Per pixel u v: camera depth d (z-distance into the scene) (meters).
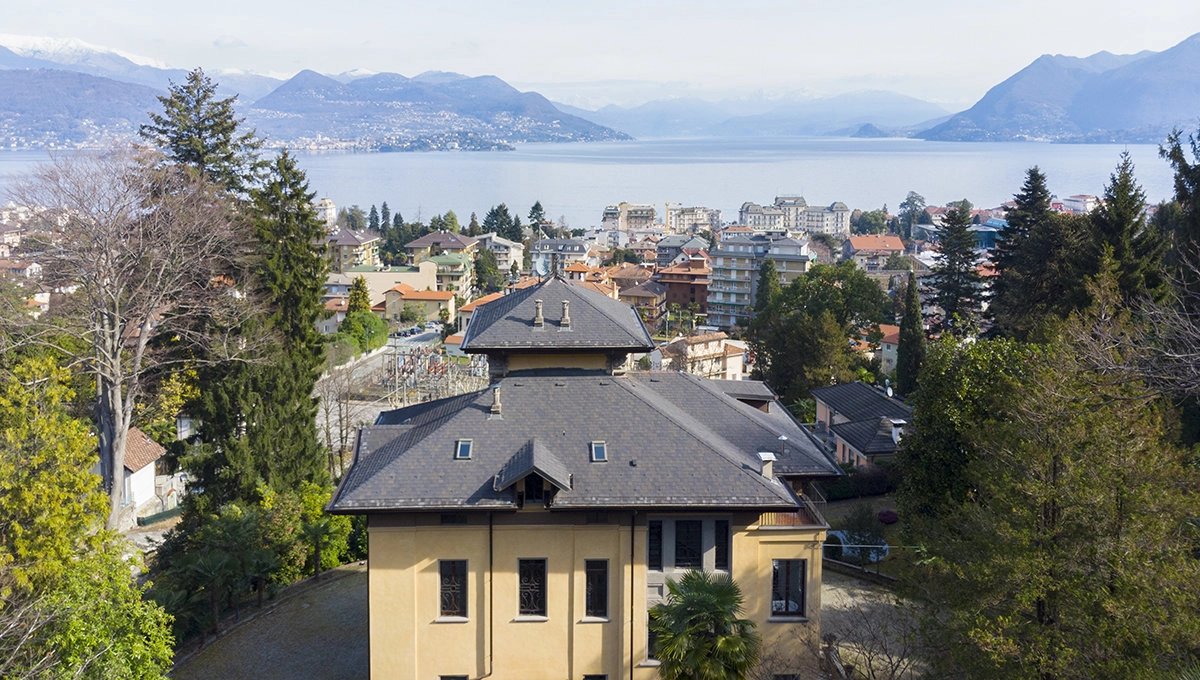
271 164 78.69
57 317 58.56
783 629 35.78
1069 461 29.33
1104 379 29.16
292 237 70.19
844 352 96.25
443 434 36.28
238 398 57.88
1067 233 76.06
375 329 141.62
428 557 34.72
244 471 54.84
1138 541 27.83
